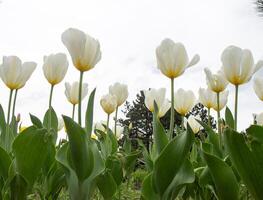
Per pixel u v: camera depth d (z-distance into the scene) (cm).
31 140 38
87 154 38
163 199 38
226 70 45
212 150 51
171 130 45
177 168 37
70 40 42
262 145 36
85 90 60
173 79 45
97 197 66
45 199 47
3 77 50
